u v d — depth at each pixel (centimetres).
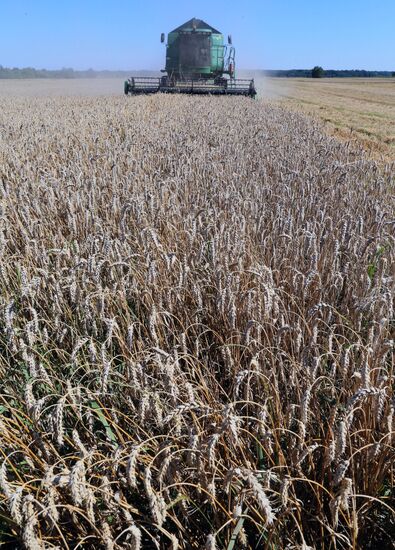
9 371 348
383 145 1659
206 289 438
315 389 294
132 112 1953
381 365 290
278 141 1259
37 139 1161
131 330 294
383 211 607
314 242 436
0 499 252
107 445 272
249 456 268
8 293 439
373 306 367
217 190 720
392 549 253
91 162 897
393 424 264
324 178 855
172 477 238
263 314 353
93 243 475
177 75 2706
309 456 259
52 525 214
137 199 573
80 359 360
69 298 438
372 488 257
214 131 1375
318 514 251
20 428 280
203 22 2678
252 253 500
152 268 379
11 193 692
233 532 220
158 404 269
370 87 6644
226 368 340
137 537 186
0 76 11556
